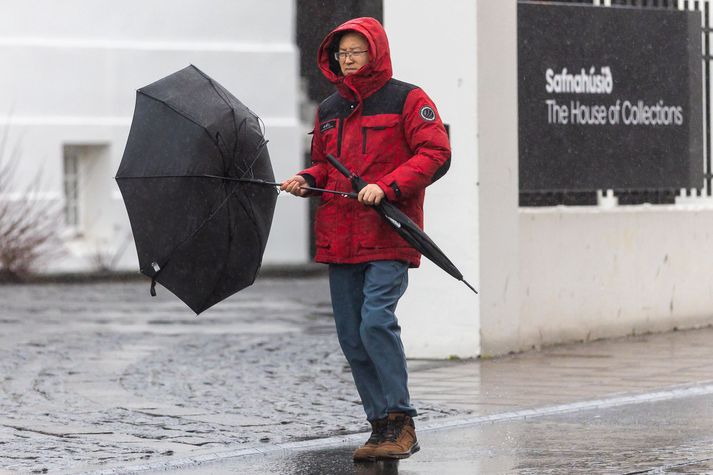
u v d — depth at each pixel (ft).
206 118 72.08
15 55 271.69
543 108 125.18
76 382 110.63
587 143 128.47
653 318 136.05
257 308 187.73
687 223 139.13
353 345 75.72
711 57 140.67
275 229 289.94
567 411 91.20
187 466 74.43
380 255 73.26
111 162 279.90
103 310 187.01
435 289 120.26
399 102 73.31
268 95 291.79
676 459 73.56
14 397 102.27
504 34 120.06
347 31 73.26
